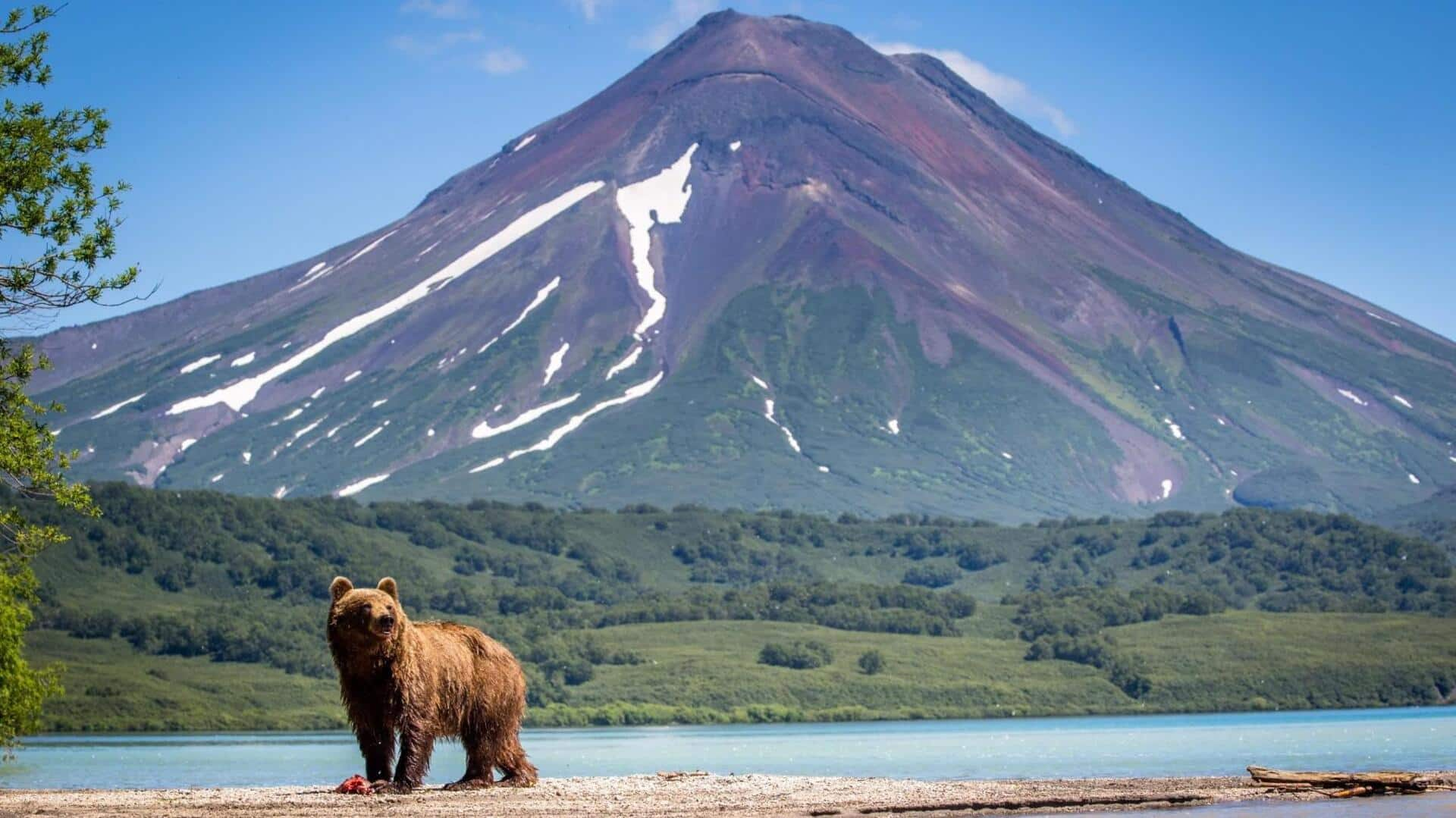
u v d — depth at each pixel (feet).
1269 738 471.21
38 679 192.54
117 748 501.56
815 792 144.25
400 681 119.14
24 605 193.36
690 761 384.47
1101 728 609.01
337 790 125.59
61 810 122.01
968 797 144.36
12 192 144.77
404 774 120.47
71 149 149.28
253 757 430.61
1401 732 497.87
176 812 117.60
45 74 148.25
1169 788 161.38
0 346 151.64
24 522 157.38
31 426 156.04
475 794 126.62
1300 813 136.36
